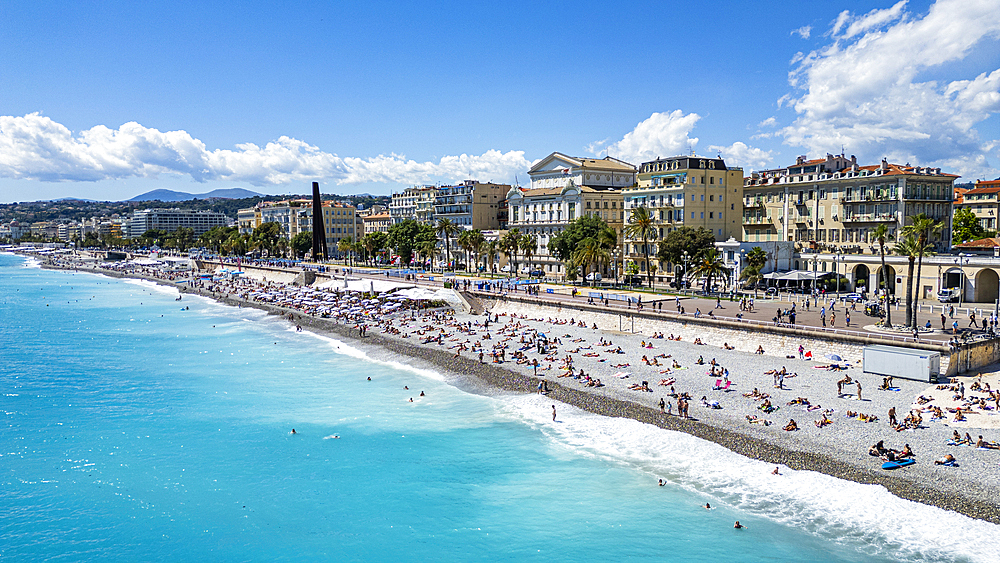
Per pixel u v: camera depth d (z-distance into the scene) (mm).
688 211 136500
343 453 55219
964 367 61875
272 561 40062
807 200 128750
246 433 60750
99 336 114500
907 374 60906
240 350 99750
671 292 115062
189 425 63406
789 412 55438
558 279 151000
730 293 113000
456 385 74062
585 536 40719
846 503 41469
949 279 95500
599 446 53531
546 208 173375
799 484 44219
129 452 56781
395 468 51844
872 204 116375
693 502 43750
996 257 92875
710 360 74000
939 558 35656
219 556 40688
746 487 44812
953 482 41906
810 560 36438
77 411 68312
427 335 98812
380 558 39844
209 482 50656
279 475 51469
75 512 46219
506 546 40375
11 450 57531
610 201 164375
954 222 143250
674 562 37562
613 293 116875
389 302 128875
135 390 76312
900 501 40875
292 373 83125
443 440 57031
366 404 68375
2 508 46812
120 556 40844
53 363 91750
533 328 100250
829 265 113500
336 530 43156
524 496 46188
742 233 143500
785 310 88562
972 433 48719
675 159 139500
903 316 81500
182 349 101250
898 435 49125
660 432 54312
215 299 171625
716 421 54656
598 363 75562
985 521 38125
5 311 150875
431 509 45344
